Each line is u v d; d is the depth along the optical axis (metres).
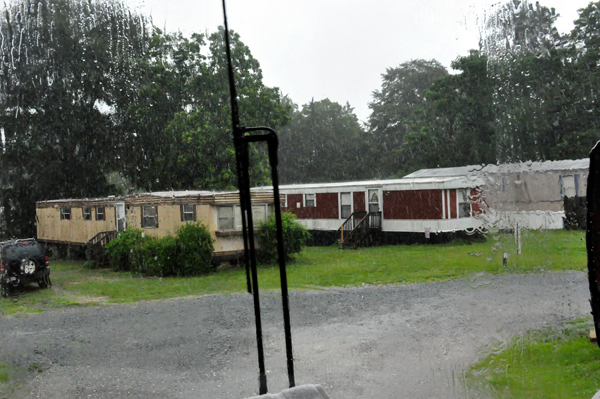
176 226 15.66
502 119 20.66
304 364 5.97
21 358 6.59
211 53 24.12
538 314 7.48
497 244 16.05
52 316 9.49
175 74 24.39
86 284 13.62
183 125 22.88
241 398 4.96
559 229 16.88
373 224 19.95
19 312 9.95
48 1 24.42
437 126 32.16
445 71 45.84
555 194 17.41
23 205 24.55
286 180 43.91
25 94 24.34
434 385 4.95
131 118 25.17
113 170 26.45
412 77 45.72
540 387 4.65
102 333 7.98
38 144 24.58
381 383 5.17
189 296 11.23
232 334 7.59
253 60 24.61
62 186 25.38
